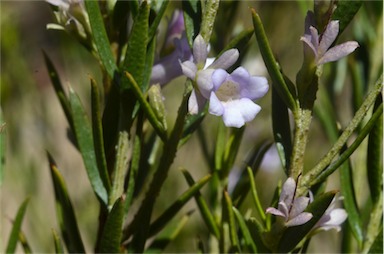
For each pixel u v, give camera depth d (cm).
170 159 22
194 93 21
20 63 42
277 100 22
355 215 24
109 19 23
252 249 22
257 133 42
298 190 21
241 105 21
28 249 25
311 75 21
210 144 39
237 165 39
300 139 21
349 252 26
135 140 23
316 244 45
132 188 23
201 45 21
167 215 23
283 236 21
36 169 41
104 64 22
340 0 21
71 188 43
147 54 22
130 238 24
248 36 22
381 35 28
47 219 41
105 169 22
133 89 21
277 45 40
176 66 23
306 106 21
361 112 21
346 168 24
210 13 21
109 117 23
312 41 21
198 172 45
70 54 39
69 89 23
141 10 21
